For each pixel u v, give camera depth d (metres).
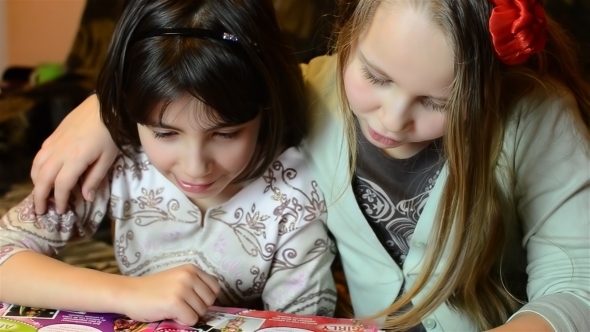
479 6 0.54
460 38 0.53
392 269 0.77
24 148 1.18
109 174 0.80
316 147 0.77
